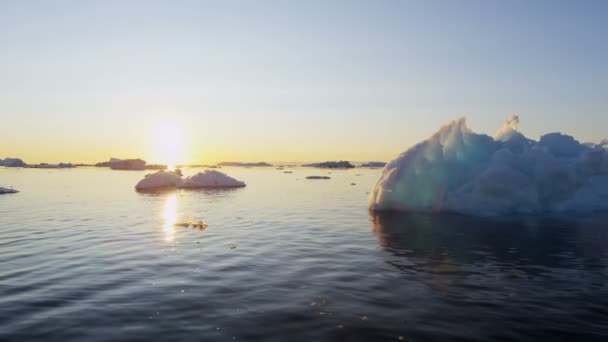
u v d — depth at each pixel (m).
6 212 21.38
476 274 9.16
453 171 21.20
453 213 20.17
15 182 54.66
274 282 8.57
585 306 7.11
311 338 5.86
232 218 18.97
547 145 23.27
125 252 11.49
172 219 18.59
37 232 14.91
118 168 137.00
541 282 8.55
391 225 16.59
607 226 15.88
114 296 7.72
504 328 6.19
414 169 20.98
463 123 22.98
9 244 12.66
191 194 34.44
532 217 18.62
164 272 9.37
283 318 6.61
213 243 12.82
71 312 6.91
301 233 14.71
